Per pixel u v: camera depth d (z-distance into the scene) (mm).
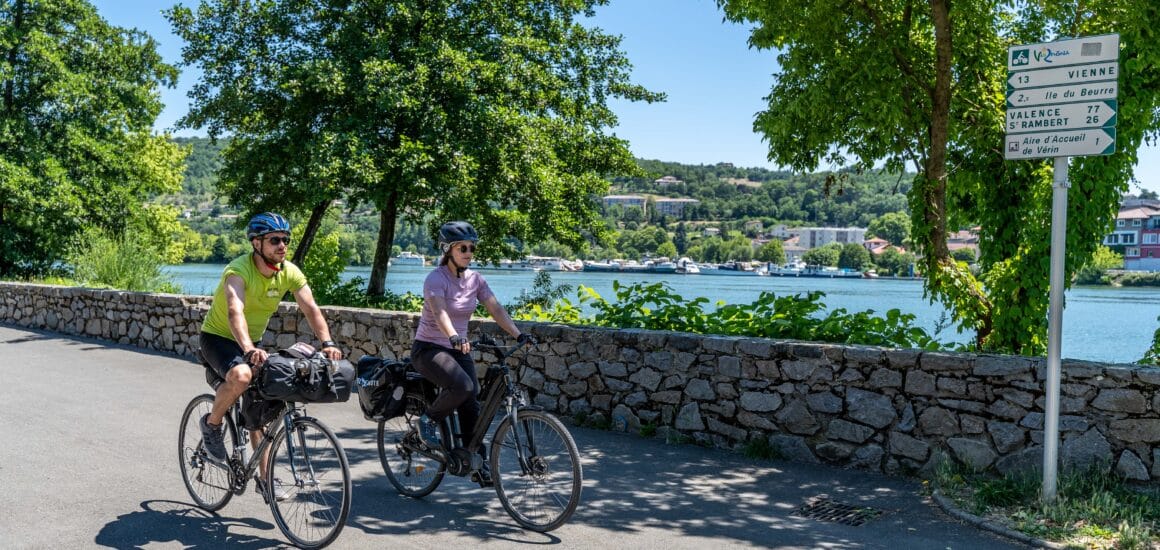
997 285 9273
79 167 28094
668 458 6656
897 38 9555
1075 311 33281
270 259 4824
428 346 5172
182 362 11734
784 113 9602
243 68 21516
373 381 5379
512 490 5020
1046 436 5199
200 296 12352
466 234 5160
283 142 21562
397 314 9914
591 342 7891
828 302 45344
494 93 21938
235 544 4570
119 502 5273
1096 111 5000
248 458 5000
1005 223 9977
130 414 8008
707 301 8625
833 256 150250
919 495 5656
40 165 26312
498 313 5352
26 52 27281
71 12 28234
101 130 28750
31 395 9008
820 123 9711
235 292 4707
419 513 5168
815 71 9602
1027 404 5719
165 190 39156
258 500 5387
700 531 4883
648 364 7500
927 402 6109
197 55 21641
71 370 10891
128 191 29578
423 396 5324
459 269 5246
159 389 9453
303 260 21844
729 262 178500
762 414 6828
